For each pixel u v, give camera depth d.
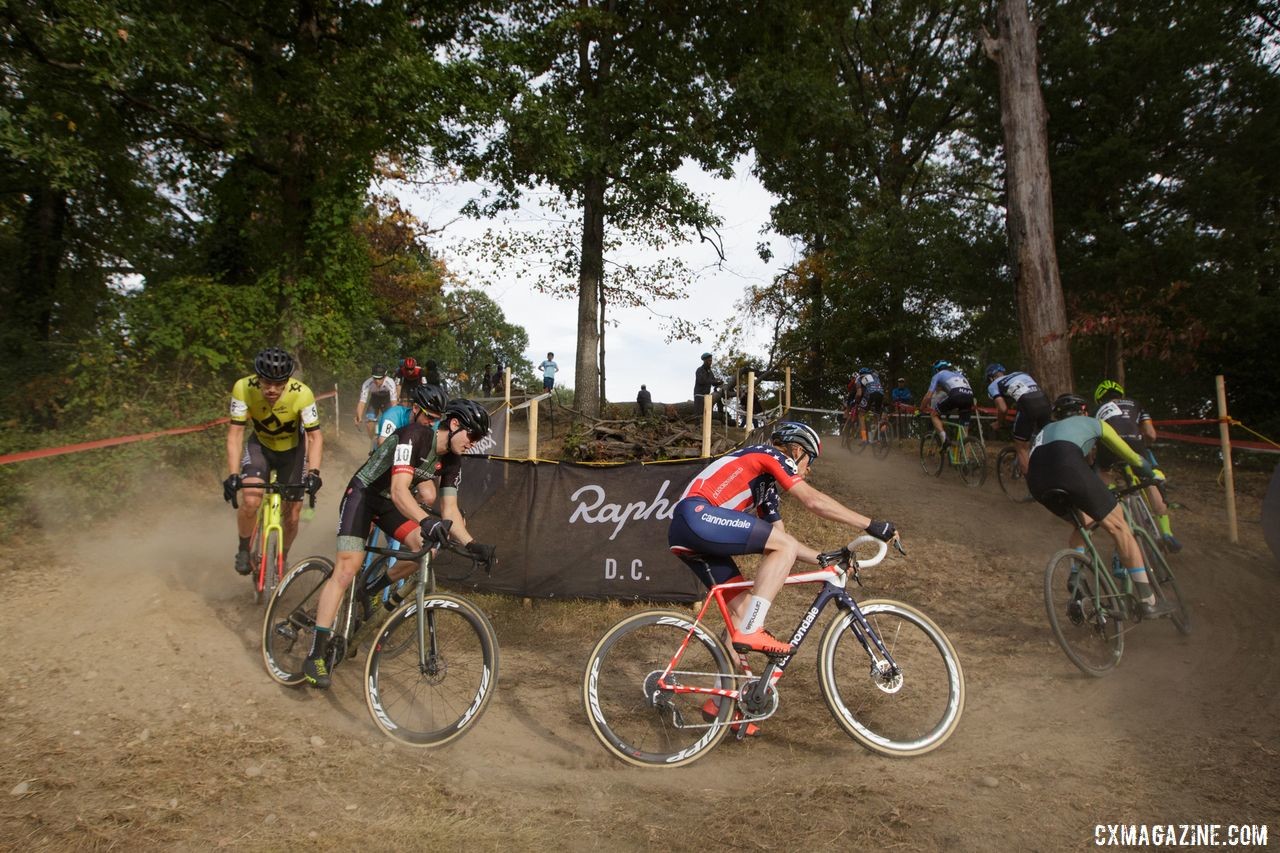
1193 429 17.14
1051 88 16.42
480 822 3.22
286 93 12.41
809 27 18.78
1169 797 3.34
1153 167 15.84
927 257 21.97
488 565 3.97
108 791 3.35
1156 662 5.00
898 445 16.44
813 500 3.88
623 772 3.71
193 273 13.86
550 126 14.73
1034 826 3.13
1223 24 15.50
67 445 8.11
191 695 4.37
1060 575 5.05
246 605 5.88
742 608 3.94
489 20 14.91
